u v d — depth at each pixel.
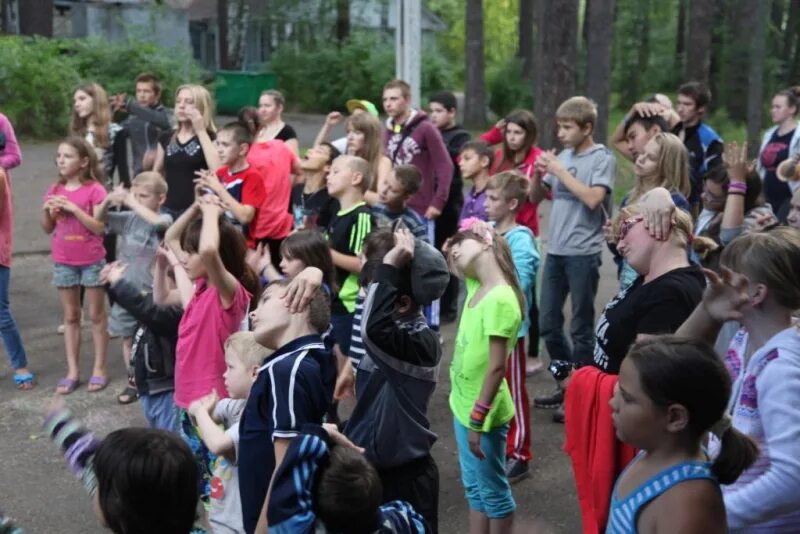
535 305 6.32
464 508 4.58
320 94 31.09
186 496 2.12
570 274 5.55
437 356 3.29
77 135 7.54
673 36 32.62
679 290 2.92
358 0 34.72
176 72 24.88
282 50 31.72
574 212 5.51
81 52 24.05
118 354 6.86
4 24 27.19
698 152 6.43
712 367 2.06
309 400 2.78
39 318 7.70
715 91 26.92
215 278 3.86
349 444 2.56
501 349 3.66
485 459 3.77
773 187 6.92
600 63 16.02
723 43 26.52
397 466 3.21
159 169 7.18
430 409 5.84
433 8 47.19
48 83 20.22
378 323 3.14
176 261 4.27
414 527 2.57
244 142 6.03
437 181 6.99
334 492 2.33
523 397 4.77
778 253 2.43
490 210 5.12
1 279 6.07
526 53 30.75
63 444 2.75
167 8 30.55
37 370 6.53
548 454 5.14
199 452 3.96
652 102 6.24
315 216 5.87
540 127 15.05
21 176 14.84
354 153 6.27
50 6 23.75
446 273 3.29
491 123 27.08
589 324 5.57
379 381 3.26
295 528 2.30
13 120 20.19
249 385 3.46
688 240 3.07
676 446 2.11
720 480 2.09
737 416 2.49
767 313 2.47
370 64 30.44
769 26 27.39
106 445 2.14
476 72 25.17
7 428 5.55
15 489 4.78
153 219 5.51
